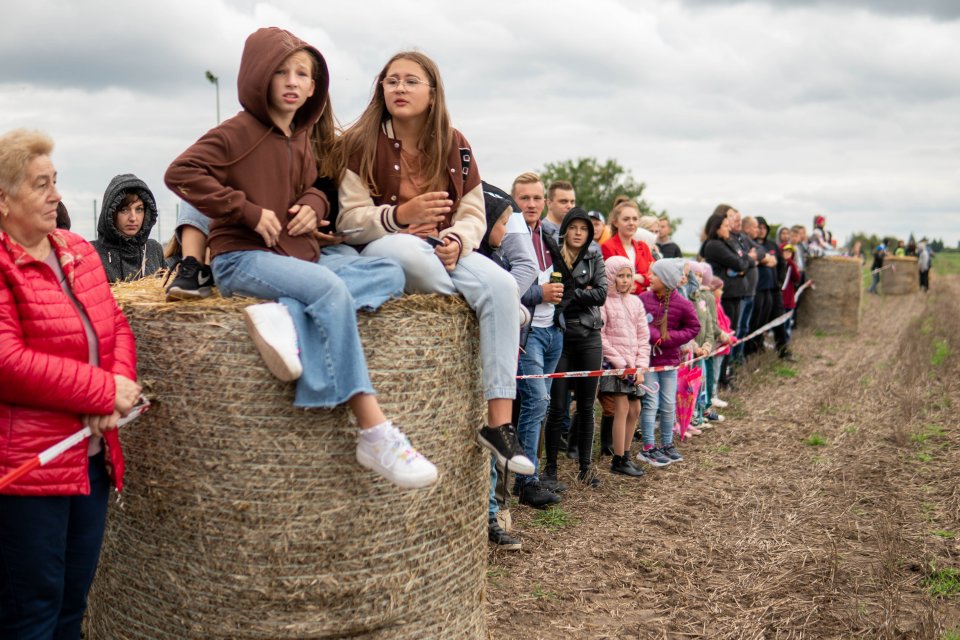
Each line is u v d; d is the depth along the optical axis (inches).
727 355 378.0
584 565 180.1
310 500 105.3
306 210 110.2
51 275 95.3
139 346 108.3
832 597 163.6
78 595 103.3
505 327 116.4
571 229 219.3
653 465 259.1
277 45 105.5
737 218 401.7
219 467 105.3
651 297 261.4
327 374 100.8
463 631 122.9
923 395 359.6
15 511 91.6
